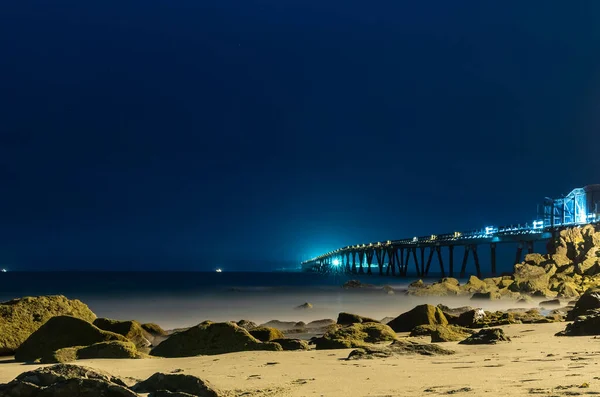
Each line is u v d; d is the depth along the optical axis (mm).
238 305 50531
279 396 8453
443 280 60469
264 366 13242
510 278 61375
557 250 65562
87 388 7191
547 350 13914
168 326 35188
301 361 14055
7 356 19922
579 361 11258
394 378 9961
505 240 92750
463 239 109250
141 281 132125
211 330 18375
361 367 12047
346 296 61844
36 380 7574
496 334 16516
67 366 8070
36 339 18703
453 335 18953
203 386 8070
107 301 56000
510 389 7926
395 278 140875
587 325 17766
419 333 20250
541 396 7215
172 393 7469
